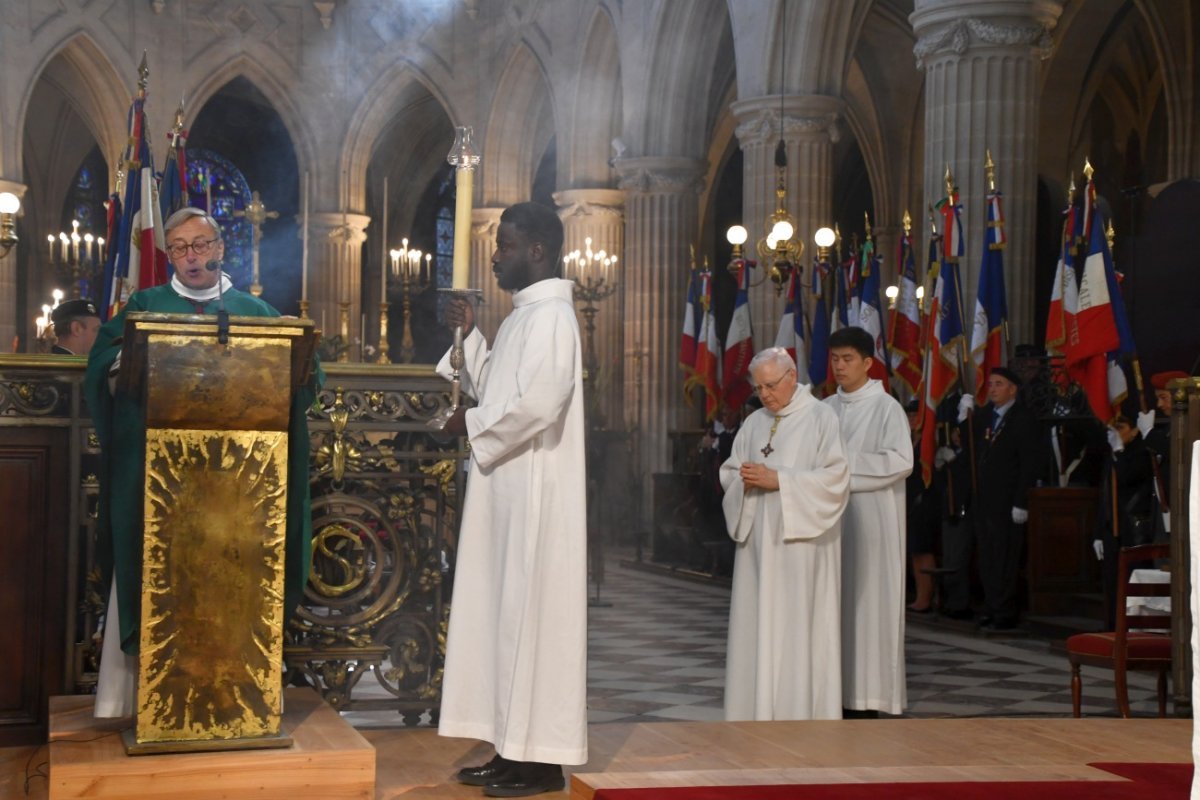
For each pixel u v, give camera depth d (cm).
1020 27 1285
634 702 780
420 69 2892
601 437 1675
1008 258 1282
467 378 464
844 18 1778
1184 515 575
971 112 1288
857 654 632
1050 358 1213
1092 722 535
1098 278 1005
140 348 385
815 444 589
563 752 410
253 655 392
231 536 389
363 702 523
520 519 419
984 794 380
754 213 1789
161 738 385
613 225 2448
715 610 1266
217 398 381
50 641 486
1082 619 1079
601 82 2441
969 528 1134
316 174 2905
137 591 414
